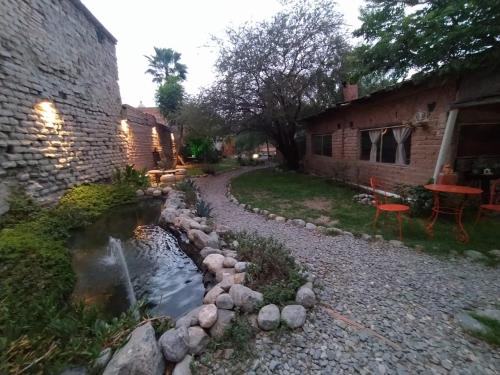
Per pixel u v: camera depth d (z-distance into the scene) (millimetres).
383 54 4414
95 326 1897
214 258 3100
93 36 7844
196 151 18281
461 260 3168
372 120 6996
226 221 5172
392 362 1729
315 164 11039
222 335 1938
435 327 2047
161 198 7348
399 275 2857
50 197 5316
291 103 10258
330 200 6414
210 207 6234
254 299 2197
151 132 13945
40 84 5270
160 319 2123
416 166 5574
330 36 9078
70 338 1758
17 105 4594
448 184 4332
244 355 1804
